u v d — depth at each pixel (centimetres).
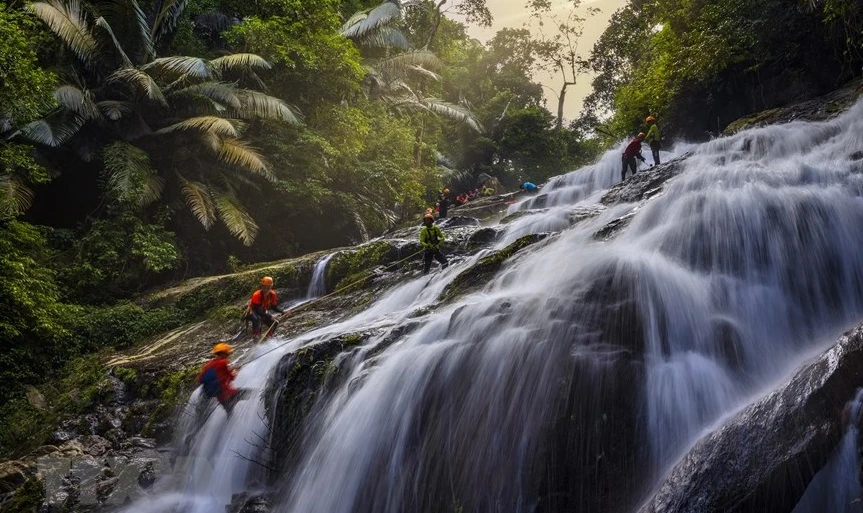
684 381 628
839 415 460
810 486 448
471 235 1424
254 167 1919
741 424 496
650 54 2923
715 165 1300
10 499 812
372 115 2731
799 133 1411
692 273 771
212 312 1452
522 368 650
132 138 1888
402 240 1540
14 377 1202
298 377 805
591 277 753
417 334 790
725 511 450
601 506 558
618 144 2653
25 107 1326
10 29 1302
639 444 586
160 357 1195
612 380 618
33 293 1315
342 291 1323
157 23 2050
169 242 1803
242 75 2206
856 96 1530
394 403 694
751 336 705
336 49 2303
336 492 676
